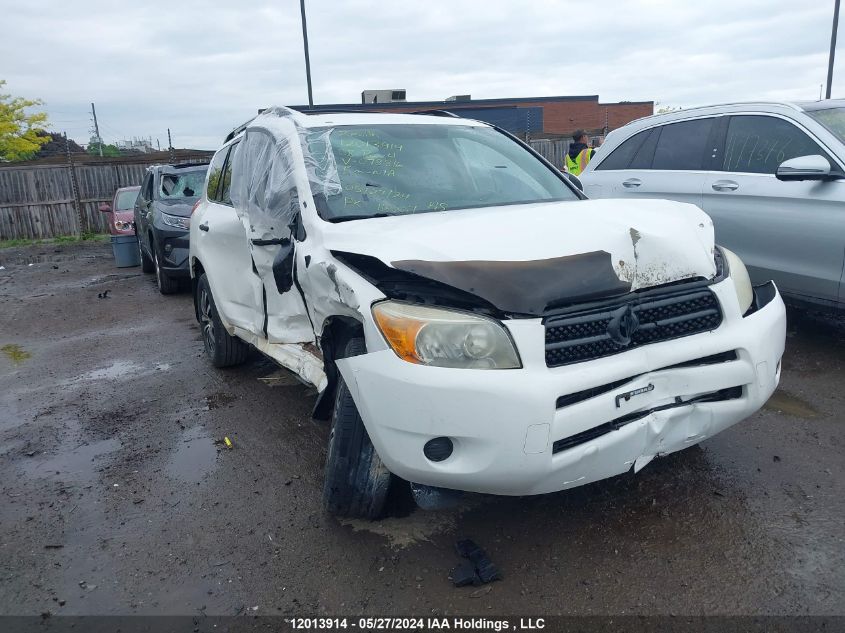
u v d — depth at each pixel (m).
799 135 4.98
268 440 4.23
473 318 2.49
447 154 4.04
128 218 13.57
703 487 3.28
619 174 6.39
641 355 2.63
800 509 3.05
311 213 3.42
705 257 2.89
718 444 3.70
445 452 2.55
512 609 2.56
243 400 4.96
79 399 5.26
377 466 2.92
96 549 3.15
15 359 6.63
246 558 2.99
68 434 4.56
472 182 3.90
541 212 3.12
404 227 3.05
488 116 31.38
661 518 3.05
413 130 4.16
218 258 4.97
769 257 5.05
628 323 2.60
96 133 38.09
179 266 9.35
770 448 3.62
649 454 2.73
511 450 2.43
